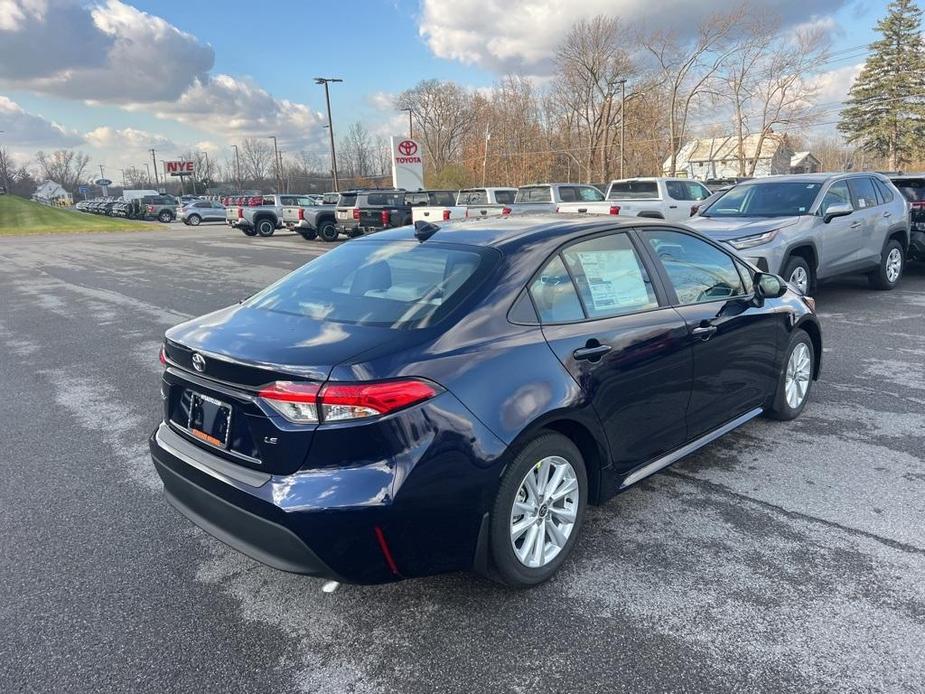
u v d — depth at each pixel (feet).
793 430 15.67
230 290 40.81
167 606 9.71
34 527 12.13
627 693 7.77
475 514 8.72
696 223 29.01
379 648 8.70
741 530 11.34
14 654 8.70
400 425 8.11
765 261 25.98
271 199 98.63
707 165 271.69
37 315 34.17
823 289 34.50
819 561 10.34
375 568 8.32
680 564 10.39
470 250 10.50
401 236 12.12
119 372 22.80
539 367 9.46
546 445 9.55
